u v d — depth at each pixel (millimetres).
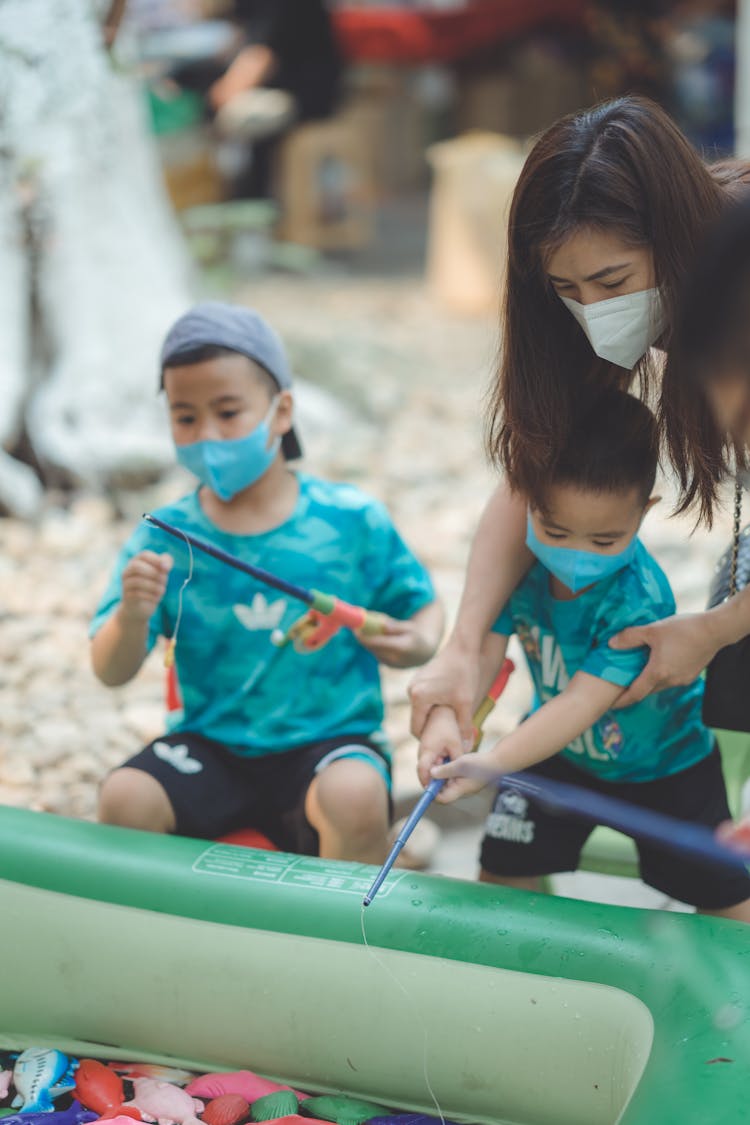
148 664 3359
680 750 1991
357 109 10328
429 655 2203
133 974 1844
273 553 2176
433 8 9867
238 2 7680
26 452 4305
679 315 1245
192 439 2127
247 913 1806
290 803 2133
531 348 1764
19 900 1883
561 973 1669
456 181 7043
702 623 1792
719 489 1804
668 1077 1458
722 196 1636
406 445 4902
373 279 8055
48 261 4289
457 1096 1726
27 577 3793
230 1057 1829
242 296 7332
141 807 2092
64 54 4312
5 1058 1866
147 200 4590
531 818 2051
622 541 1820
